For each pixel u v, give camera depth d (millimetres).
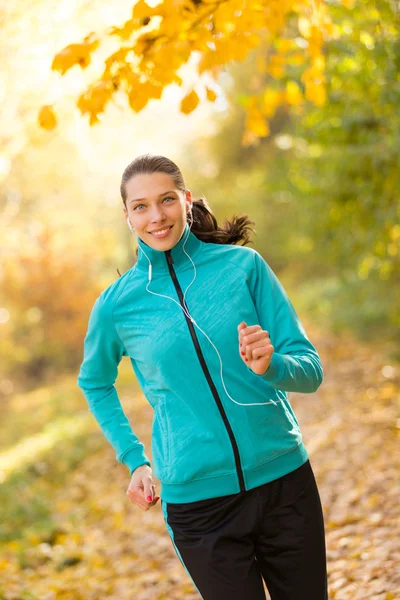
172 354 2285
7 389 19953
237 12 2965
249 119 3908
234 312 2299
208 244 2438
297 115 7410
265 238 21953
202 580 2262
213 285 2340
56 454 10234
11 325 20312
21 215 17359
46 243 19906
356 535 4629
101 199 20734
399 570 3791
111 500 7762
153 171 2312
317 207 8133
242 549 2254
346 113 6285
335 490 5777
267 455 2262
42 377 20656
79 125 10359
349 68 5555
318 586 2289
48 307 20266
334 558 4395
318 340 13766
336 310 14719
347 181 7004
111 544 6309
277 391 2348
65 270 20219
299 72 5562
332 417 8312
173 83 2996
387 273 7941
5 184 14320
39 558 6246
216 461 2238
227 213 24359
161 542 5934
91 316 2516
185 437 2277
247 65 19109
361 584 3834
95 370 2613
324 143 6750
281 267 23062
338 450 6906
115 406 2648
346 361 11328
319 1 3375
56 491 8859
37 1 7375
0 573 5699
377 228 6824
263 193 21344
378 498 5145
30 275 20031
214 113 26875
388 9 4398
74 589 5285
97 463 9547
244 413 2258
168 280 2373
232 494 2250
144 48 2779
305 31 3588
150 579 5070
